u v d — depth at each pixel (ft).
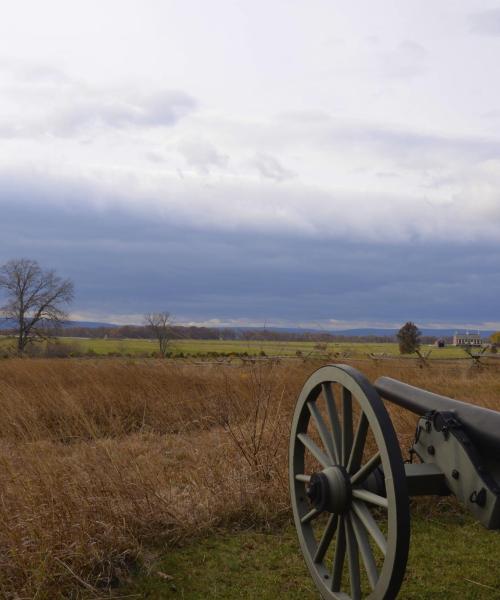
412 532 15.34
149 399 27.22
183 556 13.58
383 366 39.34
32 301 132.36
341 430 10.80
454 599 11.82
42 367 31.58
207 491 16.22
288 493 16.33
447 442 10.25
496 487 9.25
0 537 12.47
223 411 25.13
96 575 12.46
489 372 49.34
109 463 15.80
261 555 13.70
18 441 18.92
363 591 12.00
